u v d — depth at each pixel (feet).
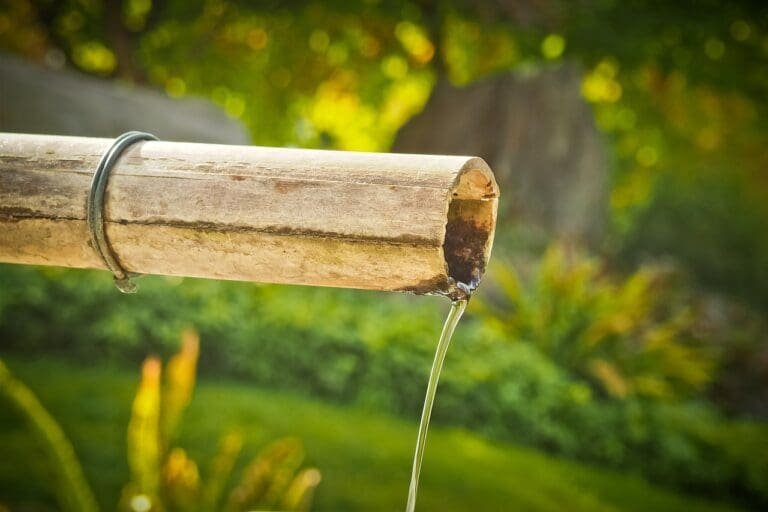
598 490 24.68
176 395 12.06
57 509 16.61
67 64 48.98
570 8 47.73
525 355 30.60
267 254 5.65
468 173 5.46
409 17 52.31
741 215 64.03
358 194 5.37
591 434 27.78
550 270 34.53
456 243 5.88
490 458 24.53
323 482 20.34
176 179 5.77
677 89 55.57
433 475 22.08
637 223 62.54
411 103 59.72
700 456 28.55
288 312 28.66
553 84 47.19
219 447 21.07
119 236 5.90
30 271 26.84
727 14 48.11
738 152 61.67
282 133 57.06
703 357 37.86
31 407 13.48
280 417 23.89
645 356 33.22
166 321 26.63
